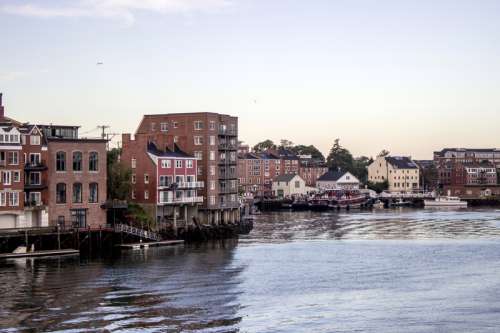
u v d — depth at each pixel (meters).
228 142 168.75
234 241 143.88
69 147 125.75
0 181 117.06
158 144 153.00
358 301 82.62
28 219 121.31
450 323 72.62
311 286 91.56
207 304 81.44
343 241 142.88
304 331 70.25
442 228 172.62
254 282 94.19
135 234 132.25
